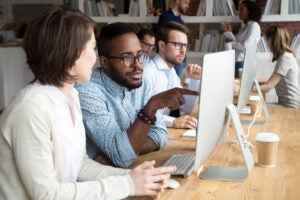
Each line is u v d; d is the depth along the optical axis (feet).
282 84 13.39
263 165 5.49
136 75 5.65
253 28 16.24
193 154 5.99
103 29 5.59
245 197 4.43
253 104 8.87
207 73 4.20
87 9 18.45
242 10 16.60
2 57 17.80
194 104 9.17
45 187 3.53
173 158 5.71
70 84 4.04
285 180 4.96
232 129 7.54
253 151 6.19
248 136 7.13
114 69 5.59
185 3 16.38
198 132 4.25
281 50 13.26
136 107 6.12
